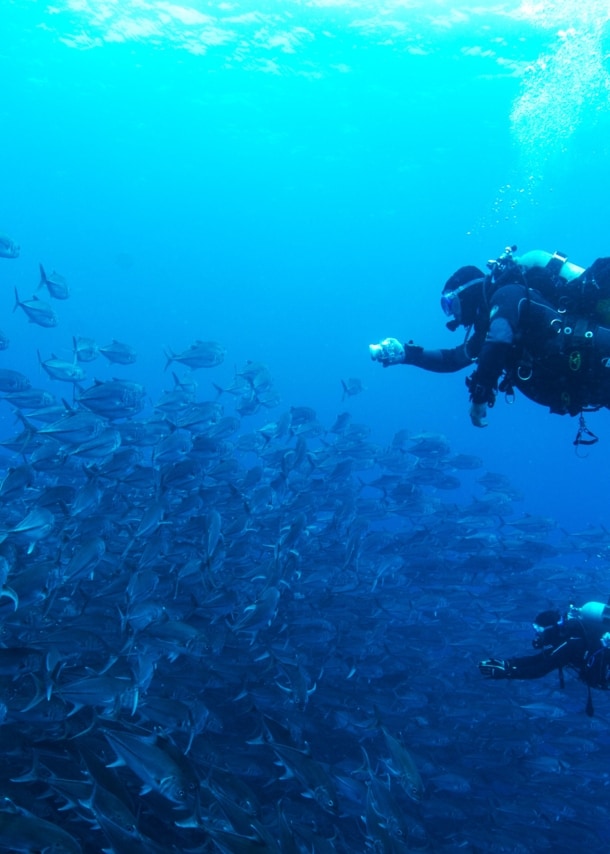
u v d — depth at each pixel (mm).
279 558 7367
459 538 10477
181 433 8766
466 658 8625
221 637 5785
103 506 7844
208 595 6152
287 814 4996
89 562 5293
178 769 3471
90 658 5324
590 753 8070
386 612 8414
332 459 10734
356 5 29125
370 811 4172
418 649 8234
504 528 11578
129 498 8641
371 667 7031
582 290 3846
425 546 10188
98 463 8016
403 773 4324
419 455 11461
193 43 34312
